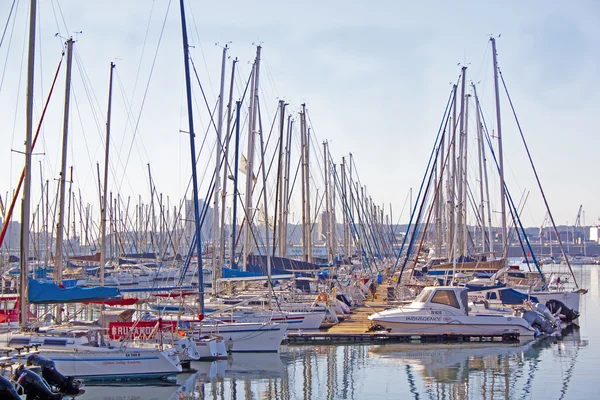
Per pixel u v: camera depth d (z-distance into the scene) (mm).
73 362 26188
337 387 26078
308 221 55281
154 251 75938
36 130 29859
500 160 48688
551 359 31547
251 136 43906
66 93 31500
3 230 26500
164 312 33125
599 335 39219
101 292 26578
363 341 36406
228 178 42500
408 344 35781
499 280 47594
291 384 26625
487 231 66438
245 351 33062
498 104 48969
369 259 86750
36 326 27359
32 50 25609
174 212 77250
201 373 28594
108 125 37344
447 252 60250
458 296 37531
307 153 56219
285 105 51562
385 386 26203
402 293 50625
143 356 26578
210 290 41625
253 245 48719
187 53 32875
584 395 24578
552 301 44125
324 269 51906
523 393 24953
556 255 194375
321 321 38625
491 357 32125
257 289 43625
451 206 55031
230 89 43281
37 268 53969
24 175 25828
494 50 49156
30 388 18828
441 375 28078
